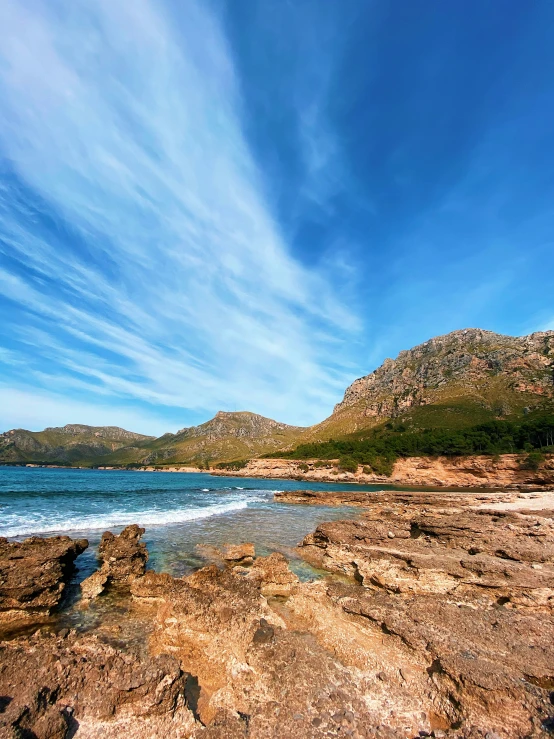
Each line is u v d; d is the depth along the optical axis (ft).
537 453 310.04
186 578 44.32
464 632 30.19
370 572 50.62
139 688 21.35
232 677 25.13
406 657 27.76
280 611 37.76
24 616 38.06
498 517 82.94
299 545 74.90
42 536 71.36
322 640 30.50
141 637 34.35
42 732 18.11
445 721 21.86
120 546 51.78
